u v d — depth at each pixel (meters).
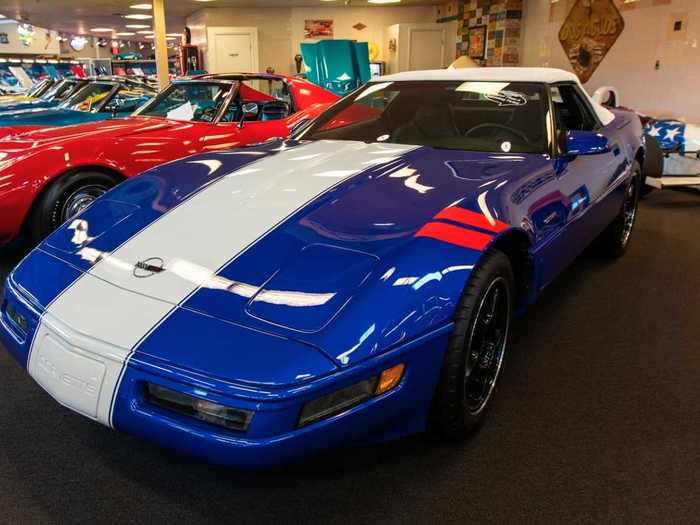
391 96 2.76
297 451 1.27
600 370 2.27
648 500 1.55
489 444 1.79
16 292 1.66
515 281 2.06
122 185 2.12
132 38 24.05
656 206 5.40
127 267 1.57
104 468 1.65
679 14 6.57
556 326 2.68
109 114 6.22
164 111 4.50
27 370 1.57
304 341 1.29
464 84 2.68
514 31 10.00
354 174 1.96
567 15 8.61
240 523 1.46
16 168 3.19
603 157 2.84
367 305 1.37
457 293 1.50
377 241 1.54
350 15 13.08
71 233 1.83
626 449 1.77
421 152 2.25
